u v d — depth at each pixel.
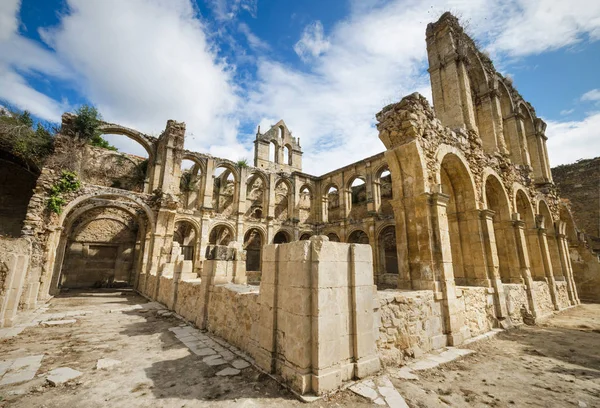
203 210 28.00
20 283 9.55
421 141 8.83
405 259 8.58
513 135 17.83
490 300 9.82
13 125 17.52
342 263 5.07
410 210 8.78
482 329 8.94
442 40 12.96
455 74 12.23
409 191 8.86
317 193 37.25
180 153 23.78
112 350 6.65
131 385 4.73
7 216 21.23
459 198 11.20
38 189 16.05
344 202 33.28
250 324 6.20
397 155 9.16
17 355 6.29
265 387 4.61
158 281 15.55
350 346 4.95
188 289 10.65
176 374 5.18
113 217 25.05
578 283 21.53
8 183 21.69
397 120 9.12
